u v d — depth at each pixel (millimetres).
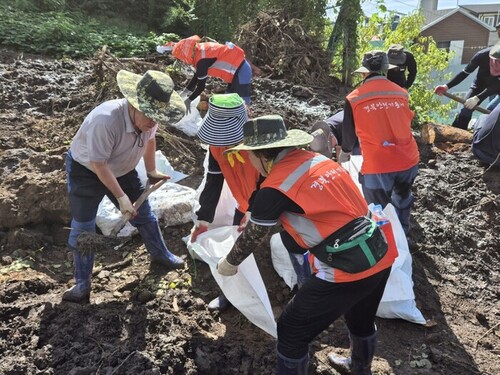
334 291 2379
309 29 9891
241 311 3199
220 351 3064
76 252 3262
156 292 3520
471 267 4348
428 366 3180
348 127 3854
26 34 8180
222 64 5203
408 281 3512
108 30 9734
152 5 12148
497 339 3562
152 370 2768
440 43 33062
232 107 2811
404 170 3789
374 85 3740
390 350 3289
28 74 6543
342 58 9070
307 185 2322
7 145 4906
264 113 6160
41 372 2746
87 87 6293
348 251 2332
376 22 12156
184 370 2902
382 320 3549
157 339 3035
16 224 3986
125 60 6445
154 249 3703
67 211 4055
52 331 3033
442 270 4246
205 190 3328
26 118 5500
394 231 3717
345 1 8922
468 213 5031
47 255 3914
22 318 3104
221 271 2705
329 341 3305
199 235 3420
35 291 3463
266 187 2340
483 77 6367
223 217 3770
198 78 5211
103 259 3885
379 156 3711
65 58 7680
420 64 12336
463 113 6734
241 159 2781
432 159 5918
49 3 10602
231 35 12039
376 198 3842
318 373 3023
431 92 11938
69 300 3328
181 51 5191
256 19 9109
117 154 3057
